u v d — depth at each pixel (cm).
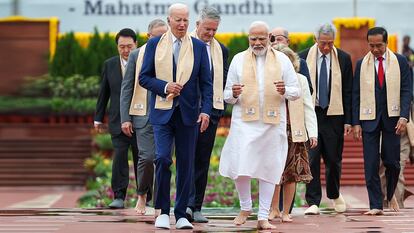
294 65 2336
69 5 6569
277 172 2095
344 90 2636
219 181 3884
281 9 6550
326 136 2627
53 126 5781
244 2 6538
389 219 2389
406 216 2477
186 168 2084
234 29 6538
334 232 2070
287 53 2338
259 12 6550
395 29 6569
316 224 2255
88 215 2534
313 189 2600
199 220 2288
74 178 5300
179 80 2044
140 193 2545
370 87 2558
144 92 2495
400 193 2892
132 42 2812
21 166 5422
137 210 2564
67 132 5775
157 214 2412
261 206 2103
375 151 2548
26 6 6619
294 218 2433
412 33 6562
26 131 5784
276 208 2386
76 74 6209
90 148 5556
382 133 2575
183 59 2055
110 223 2272
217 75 2300
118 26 6556
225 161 2117
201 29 2292
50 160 5444
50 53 6350
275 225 2223
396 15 6562
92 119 5997
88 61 6231
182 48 2062
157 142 2059
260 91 2092
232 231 2062
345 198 3947
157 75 2056
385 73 2556
